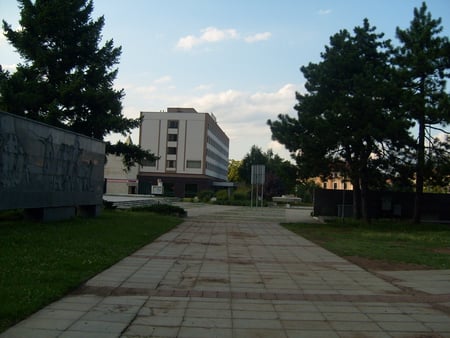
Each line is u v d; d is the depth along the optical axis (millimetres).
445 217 30688
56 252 9945
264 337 5262
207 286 7926
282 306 6715
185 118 88688
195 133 88688
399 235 19250
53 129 16406
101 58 26328
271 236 17828
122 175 82688
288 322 5891
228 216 31703
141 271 9047
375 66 24875
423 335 5453
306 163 24969
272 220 28828
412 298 7375
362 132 22062
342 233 19953
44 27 24250
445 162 23422
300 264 10859
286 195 84938
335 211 31703
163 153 89000
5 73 23672
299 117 25375
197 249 12938
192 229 19516
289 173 26750
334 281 8773
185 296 7129
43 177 15664
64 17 24203
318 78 25250
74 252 10156
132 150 28078
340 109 22672
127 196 54344
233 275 9094
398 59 24422
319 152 23797
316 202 31844
